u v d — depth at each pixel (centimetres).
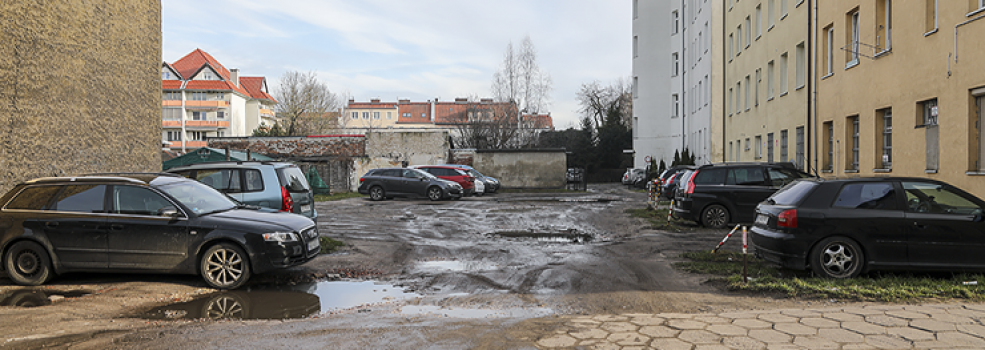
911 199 733
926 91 1206
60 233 728
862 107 1501
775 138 2242
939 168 1162
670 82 4781
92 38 1221
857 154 1573
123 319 565
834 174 1680
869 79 1460
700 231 1284
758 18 2533
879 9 1424
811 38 1847
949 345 447
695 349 449
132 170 1373
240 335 502
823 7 1747
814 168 1817
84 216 733
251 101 8481
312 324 541
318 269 832
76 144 1169
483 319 559
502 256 968
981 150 1059
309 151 3844
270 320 561
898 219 720
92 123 1220
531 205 2195
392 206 2141
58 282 741
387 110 10062
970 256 709
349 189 3531
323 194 3155
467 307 616
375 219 1609
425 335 497
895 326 498
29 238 729
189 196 781
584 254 985
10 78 1002
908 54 1277
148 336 499
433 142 3838
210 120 7425
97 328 527
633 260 916
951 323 504
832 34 1745
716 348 450
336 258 936
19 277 729
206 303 639
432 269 849
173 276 781
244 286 730
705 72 3525
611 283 738
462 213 1817
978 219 711
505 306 620
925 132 1215
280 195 1035
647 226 1386
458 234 1280
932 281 684
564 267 854
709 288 702
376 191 2550
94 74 1227
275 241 726
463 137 5297
